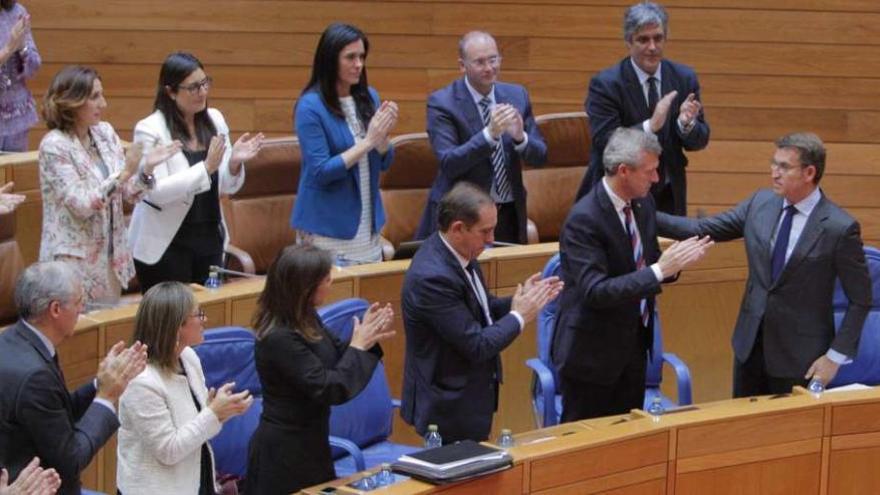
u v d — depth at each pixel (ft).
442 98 42.45
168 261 38.34
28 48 49.67
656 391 40.29
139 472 28.68
